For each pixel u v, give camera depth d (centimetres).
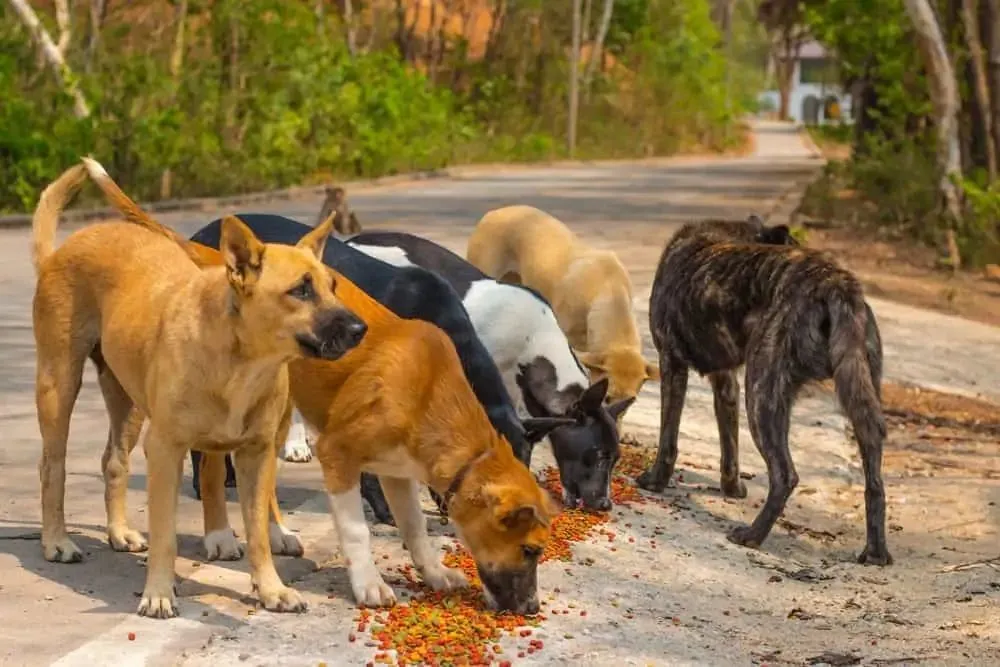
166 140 3058
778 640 775
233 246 663
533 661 688
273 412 715
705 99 7994
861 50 3419
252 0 3862
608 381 1005
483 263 1304
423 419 731
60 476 784
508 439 824
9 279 1852
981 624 823
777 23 4669
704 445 1241
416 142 4712
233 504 917
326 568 805
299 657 668
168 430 695
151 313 715
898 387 1602
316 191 3688
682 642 746
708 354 1070
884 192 3231
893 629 812
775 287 1014
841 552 1005
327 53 4309
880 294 2197
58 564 780
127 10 3859
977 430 1434
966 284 2383
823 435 1317
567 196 3794
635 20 7912
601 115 7381
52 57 3011
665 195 3903
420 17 7706
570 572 846
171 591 709
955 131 2652
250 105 3719
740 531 990
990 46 2806
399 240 1042
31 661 643
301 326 664
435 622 714
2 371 1290
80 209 2772
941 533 1057
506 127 6391
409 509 779
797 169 5809
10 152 2758
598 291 1181
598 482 953
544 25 7094
